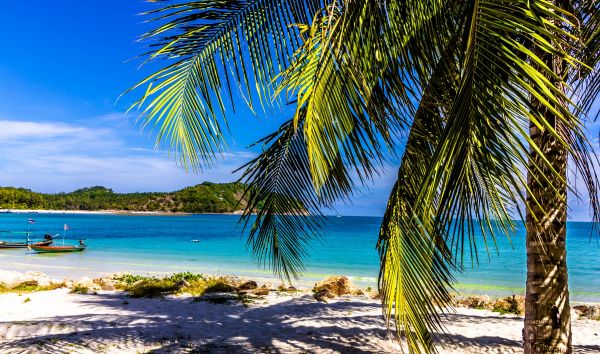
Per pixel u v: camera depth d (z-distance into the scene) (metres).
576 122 1.69
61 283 12.20
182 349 6.12
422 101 3.29
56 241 42.81
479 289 16.52
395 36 2.67
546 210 3.68
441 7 2.80
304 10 3.34
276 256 5.65
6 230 61.88
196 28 3.45
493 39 1.85
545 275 3.75
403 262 3.37
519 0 1.84
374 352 6.07
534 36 1.78
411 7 2.68
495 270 21.89
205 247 36.72
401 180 3.66
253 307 9.14
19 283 12.12
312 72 3.37
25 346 5.77
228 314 8.45
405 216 3.49
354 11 2.49
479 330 7.38
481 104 1.85
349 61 2.56
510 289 16.56
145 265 24.08
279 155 5.20
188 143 3.89
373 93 2.81
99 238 48.19
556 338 3.75
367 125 2.85
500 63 1.82
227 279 13.06
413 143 3.74
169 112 3.79
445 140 1.90
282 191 5.32
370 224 95.25
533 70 1.73
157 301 9.71
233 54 3.53
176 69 3.58
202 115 3.81
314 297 10.46
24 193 169.12
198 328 7.28
